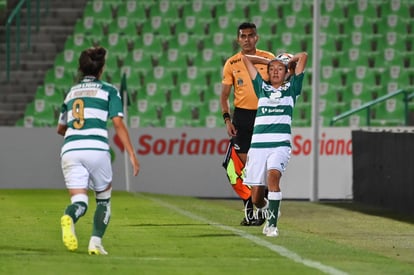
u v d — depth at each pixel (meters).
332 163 63.53
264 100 33.81
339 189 63.47
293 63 34.66
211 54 79.06
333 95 76.50
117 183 63.88
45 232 33.38
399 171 50.44
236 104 39.31
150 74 78.06
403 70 78.25
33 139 63.97
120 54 79.44
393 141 51.47
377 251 30.73
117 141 63.94
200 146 63.72
